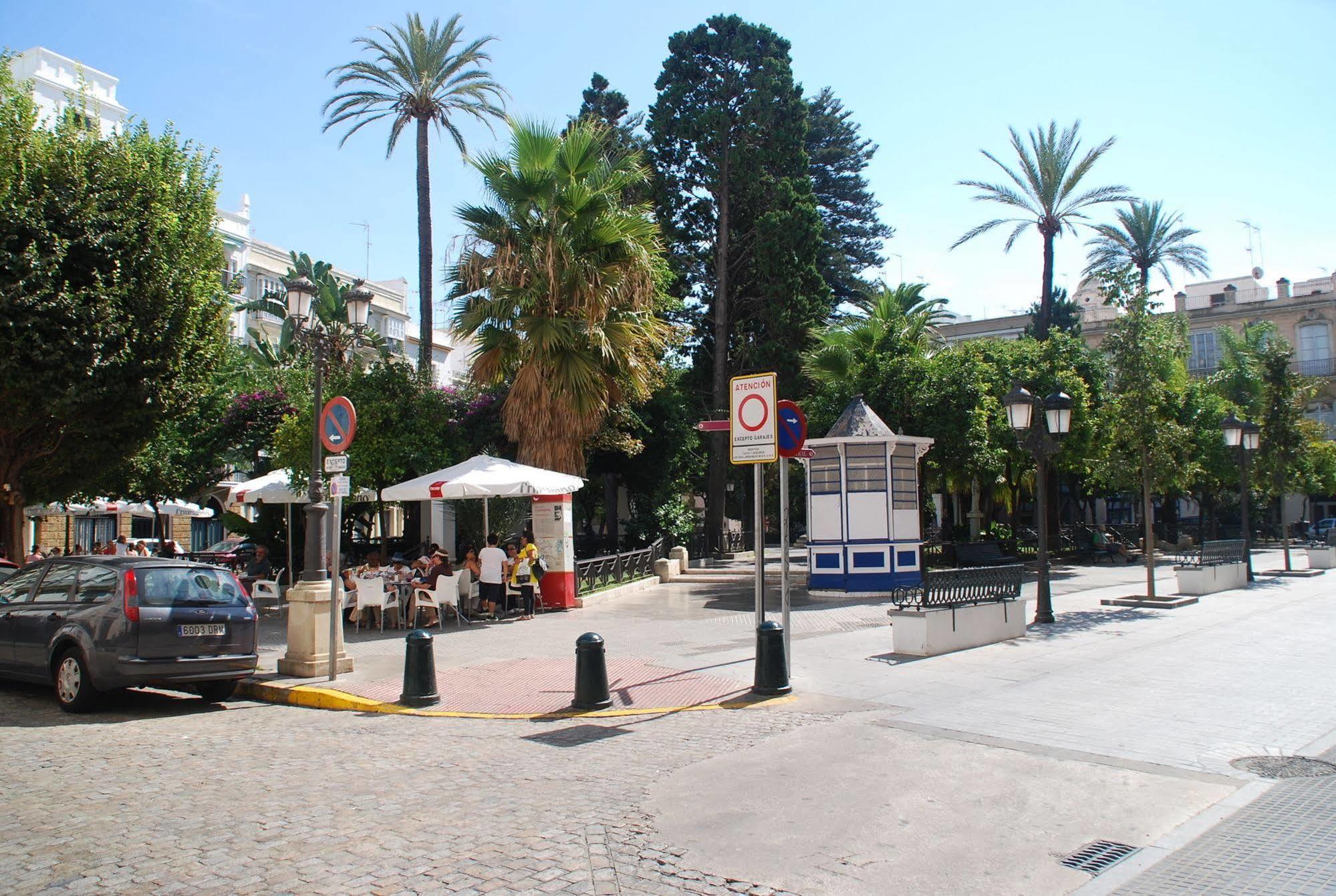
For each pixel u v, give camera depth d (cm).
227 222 3891
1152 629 1311
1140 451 1678
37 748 756
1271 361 2366
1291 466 2392
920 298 3003
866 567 1838
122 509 2542
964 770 615
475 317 1848
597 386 1855
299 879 450
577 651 880
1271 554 3312
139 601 893
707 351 3356
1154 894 416
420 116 2650
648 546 2583
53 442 1405
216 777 653
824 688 910
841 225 3950
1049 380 2420
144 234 1376
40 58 2880
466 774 649
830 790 575
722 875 445
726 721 793
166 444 2136
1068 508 4156
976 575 1169
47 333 1250
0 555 1438
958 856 466
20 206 1245
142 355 1370
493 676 1054
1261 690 872
